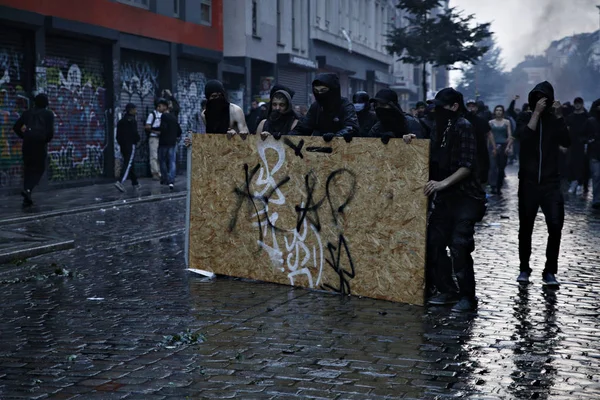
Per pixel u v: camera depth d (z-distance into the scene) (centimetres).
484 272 882
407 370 533
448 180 694
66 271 878
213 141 860
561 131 808
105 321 665
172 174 1969
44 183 1889
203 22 2777
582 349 584
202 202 871
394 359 557
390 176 734
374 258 748
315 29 3878
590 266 925
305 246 795
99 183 2111
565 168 1881
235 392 491
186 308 710
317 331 631
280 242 814
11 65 1806
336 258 772
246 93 3017
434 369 535
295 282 804
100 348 586
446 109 706
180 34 2558
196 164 874
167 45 2477
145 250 1039
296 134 812
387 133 737
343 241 767
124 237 1160
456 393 488
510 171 3052
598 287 807
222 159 854
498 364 546
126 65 2305
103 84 2183
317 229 784
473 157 693
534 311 701
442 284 723
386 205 738
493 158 1831
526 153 816
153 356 565
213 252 865
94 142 2145
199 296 760
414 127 804
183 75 2634
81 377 521
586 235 1192
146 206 1600
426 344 595
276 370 533
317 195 784
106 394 488
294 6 3634
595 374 527
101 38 2102
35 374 527
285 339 607
